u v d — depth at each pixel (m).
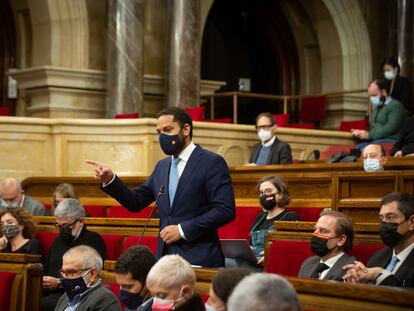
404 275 4.96
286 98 15.39
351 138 13.22
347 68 17.39
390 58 12.01
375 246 5.48
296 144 12.64
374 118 10.72
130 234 7.40
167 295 4.23
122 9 13.62
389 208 5.08
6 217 7.34
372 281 4.73
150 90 14.39
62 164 11.48
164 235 5.16
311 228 5.87
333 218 5.21
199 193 5.26
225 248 6.27
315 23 17.78
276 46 18.14
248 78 17.86
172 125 5.27
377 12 17.64
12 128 11.48
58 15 14.22
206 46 17.27
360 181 7.29
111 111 13.62
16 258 5.81
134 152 11.22
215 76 17.39
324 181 7.75
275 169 8.70
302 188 7.90
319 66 17.88
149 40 14.60
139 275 4.75
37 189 10.73
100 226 7.59
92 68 14.33
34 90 14.28
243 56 17.81
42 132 11.59
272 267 5.73
